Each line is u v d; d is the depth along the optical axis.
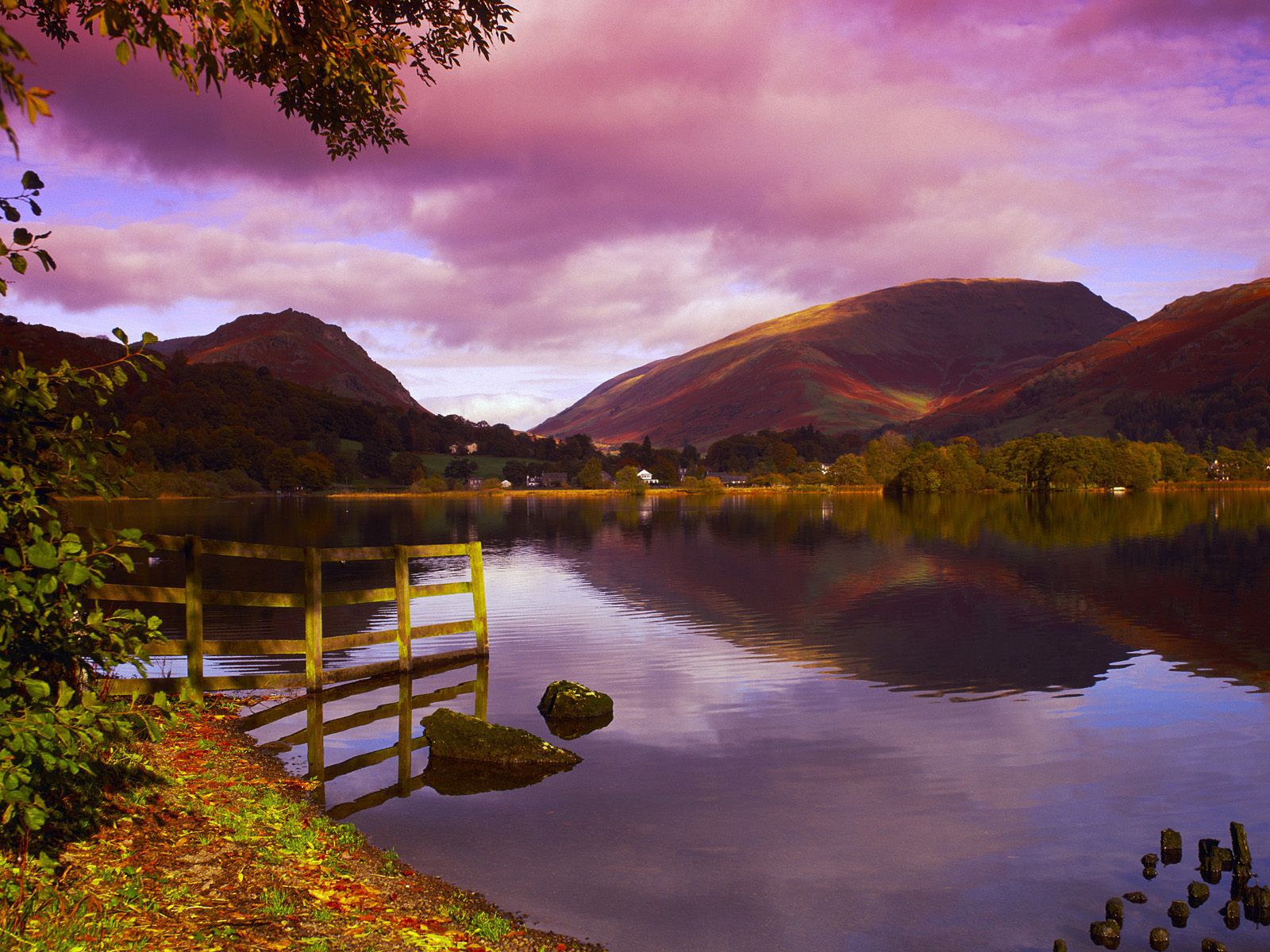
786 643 28.39
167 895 8.68
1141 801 14.52
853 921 10.49
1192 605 36.56
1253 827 13.46
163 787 11.98
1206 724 19.02
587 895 10.99
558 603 37.59
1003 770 16.06
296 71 12.20
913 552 62.78
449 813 13.68
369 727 18.34
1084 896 11.25
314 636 21.05
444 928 9.33
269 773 14.85
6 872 8.15
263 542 83.06
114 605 18.42
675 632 30.19
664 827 13.28
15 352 8.18
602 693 21.55
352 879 10.35
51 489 8.00
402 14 13.59
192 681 18.92
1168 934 10.24
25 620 7.71
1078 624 32.22
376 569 52.94
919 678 23.41
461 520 132.62
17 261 7.09
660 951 9.67
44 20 10.88
